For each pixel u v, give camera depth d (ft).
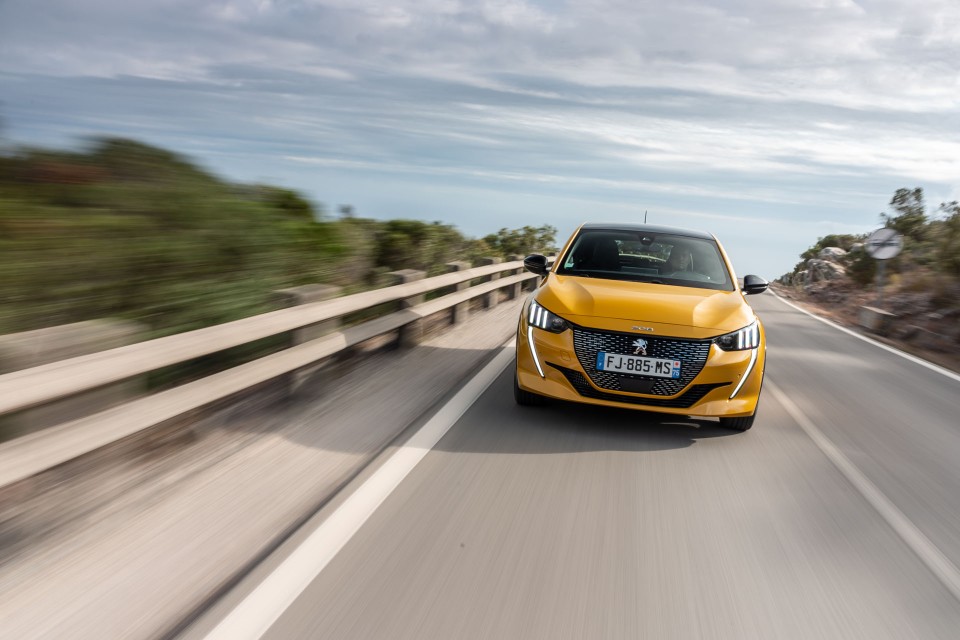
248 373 14.73
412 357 23.93
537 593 9.09
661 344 15.87
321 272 25.55
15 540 10.13
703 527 11.58
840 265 109.09
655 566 10.07
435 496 12.06
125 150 19.86
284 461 13.62
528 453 14.65
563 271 19.47
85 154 19.19
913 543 11.51
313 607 8.45
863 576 10.21
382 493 12.06
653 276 19.07
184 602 8.66
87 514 11.03
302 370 17.95
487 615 8.50
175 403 12.32
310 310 17.13
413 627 8.16
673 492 13.07
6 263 15.14
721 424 17.51
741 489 13.50
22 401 9.13
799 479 14.32
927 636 8.73
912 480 14.89
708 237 21.57
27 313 15.30
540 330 16.71
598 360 15.96
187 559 9.72
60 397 9.82
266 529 10.73
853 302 73.05
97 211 17.71
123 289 17.10
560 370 16.33
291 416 16.53
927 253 65.00
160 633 8.01
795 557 10.69
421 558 9.82
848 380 26.73
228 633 7.86
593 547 10.53
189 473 12.82
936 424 20.40
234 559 9.77
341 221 28.68
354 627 8.08
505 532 10.84
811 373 27.66
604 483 13.26
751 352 16.34
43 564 9.48
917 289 60.08
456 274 29.96
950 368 33.65
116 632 8.00
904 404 22.94
